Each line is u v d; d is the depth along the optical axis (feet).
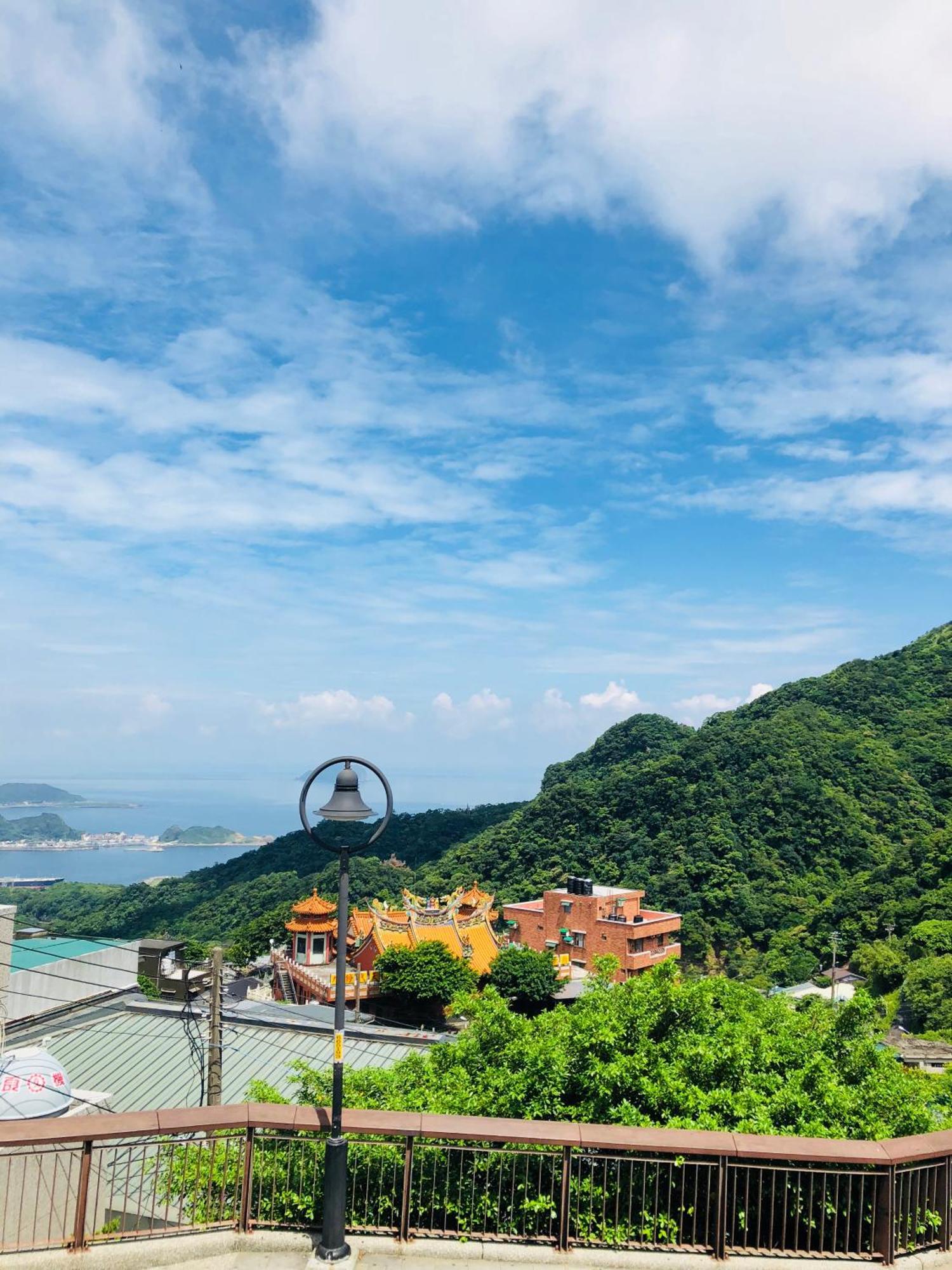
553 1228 27.22
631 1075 31.68
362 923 176.96
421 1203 27.30
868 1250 26.89
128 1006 94.89
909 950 203.51
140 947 114.42
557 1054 33.42
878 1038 36.73
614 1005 36.91
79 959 100.58
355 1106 35.81
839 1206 27.61
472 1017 41.19
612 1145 25.43
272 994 191.21
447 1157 26.94
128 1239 24.95
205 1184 28.94
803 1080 32.76
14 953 99.35
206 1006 95.09
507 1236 26.27
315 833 25.76
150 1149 44.57
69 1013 95.91
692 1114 30.19
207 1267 24.58
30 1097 42.86
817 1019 39.45
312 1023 89.66
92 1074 77.61
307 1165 27.17
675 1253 25.94
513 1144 27.99
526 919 231.71
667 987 36.27
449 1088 35.55
